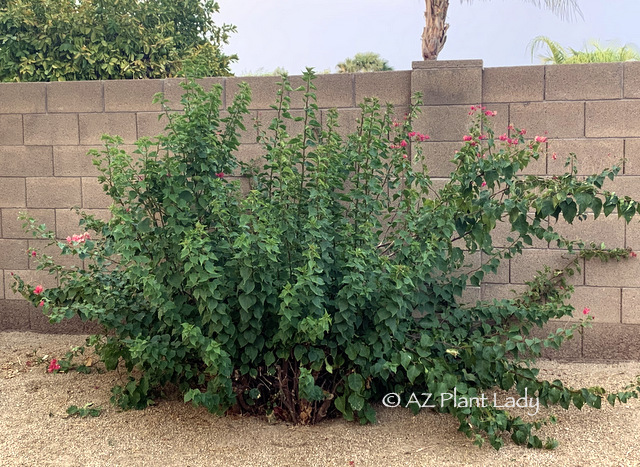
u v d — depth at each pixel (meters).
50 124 4.94
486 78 4.37
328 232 3.50
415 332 3.84
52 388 3.87
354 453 3.04
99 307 3.56
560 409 3.57
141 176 3.76
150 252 3.31
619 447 3.06
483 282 4.47
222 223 3.26
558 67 4.28
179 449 3.09
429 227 3.41
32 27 6.77
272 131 4.65
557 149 4.33
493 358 3.27
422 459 2.97
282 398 3.38
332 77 4.56
